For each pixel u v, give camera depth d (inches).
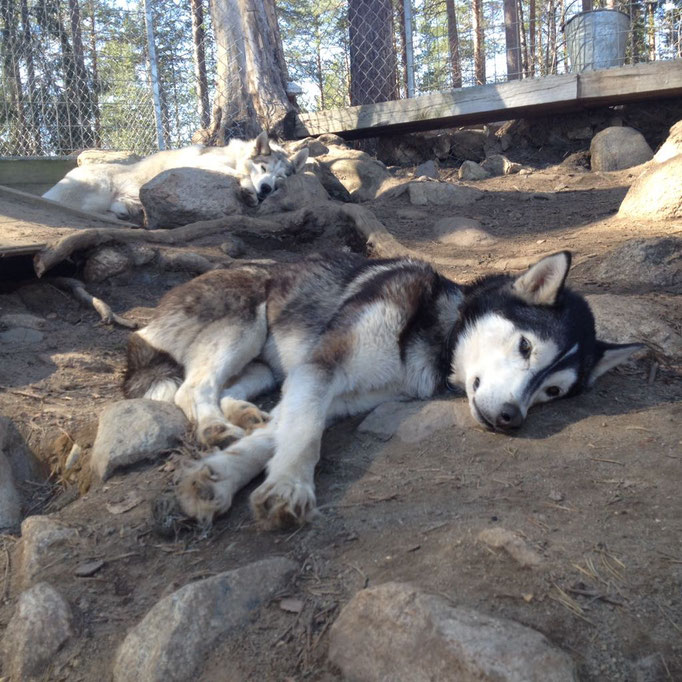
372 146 151.4
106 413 43.8
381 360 45.6
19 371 54.3
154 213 88.7
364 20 148.3
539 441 40.1
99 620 29.3
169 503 34.2
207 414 44.3
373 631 23.9
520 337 42.4
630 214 87.2
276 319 51.1
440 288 48.8
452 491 34.6
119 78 132.6
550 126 142.3
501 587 25.6
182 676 25.1
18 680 27.6
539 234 87.7
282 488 33.7
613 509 31.3
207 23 141.5
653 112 135.5
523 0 231.9
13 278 70.1
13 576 34.0
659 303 58.9
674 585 25.1
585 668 21.9
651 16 143.9
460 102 131.2
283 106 139.6
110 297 69.4
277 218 86.7
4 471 42.8
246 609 27.1
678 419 41.8
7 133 132.0
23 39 129.2
